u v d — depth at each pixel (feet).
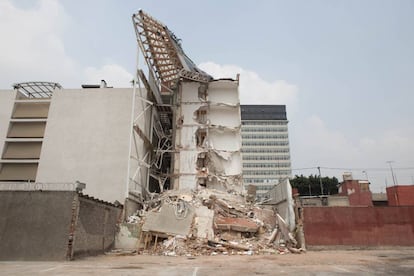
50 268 40.93
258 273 36.86
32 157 110.01
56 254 51.70
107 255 64.44
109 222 71.15
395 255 61.98
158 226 75.36
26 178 106.73
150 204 98.02
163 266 43.91
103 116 109.29
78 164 103.96
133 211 89.92
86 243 58.70
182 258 57.47
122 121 108.27
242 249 69.36
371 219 75.92
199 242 71.20
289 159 460.14
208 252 66.18
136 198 93.35
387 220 75.77
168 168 137.28
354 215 76.18
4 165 110.83
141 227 75.41
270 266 44.11
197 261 51.47
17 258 51.47
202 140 127.95
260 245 73.82
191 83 131.13
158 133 132.36
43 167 104.32
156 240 73.51
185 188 115.75
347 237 74.74
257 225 83.15
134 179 96.17
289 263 48.19
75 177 102.53
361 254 64.59
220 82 130.11
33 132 113.91
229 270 39.52
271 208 100.12
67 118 109.70
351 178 127.75
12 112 116.26
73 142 106.63
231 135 127.54
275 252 68.13
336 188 233.76
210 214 80.23
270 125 478.59
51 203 54.54
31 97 124.77
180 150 121.80
